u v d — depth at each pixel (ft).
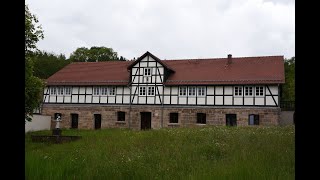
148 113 117.29
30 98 69.72
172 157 37.14
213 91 109.50
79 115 123.54
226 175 23.00
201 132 61.36
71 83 124.57
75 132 94.02
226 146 41.98
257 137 49.29
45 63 204.23
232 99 107.04
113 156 37.81
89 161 33.65
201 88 110.93
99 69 133.49
